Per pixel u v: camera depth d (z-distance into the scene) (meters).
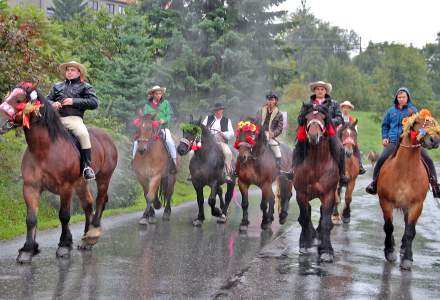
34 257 8.56
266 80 28.95
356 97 69.25
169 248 9.79
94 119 18.23
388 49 65.69
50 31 18.25
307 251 9.68
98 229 9.58
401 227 13.32
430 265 8.96
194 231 11.91
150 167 12.74
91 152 9.28
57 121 8.34
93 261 8.49
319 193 9.22
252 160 12.09
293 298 6.79
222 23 27.31
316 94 10.05
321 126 8.66
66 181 8.47
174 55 28.05
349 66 72.44
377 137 60.31
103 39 26.41
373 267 8.66
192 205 17.03
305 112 9.06
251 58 27.89
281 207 13.39
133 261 8.61
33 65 13.21
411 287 7.49
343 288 7.32
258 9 28.50
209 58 27.16
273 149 12.66
